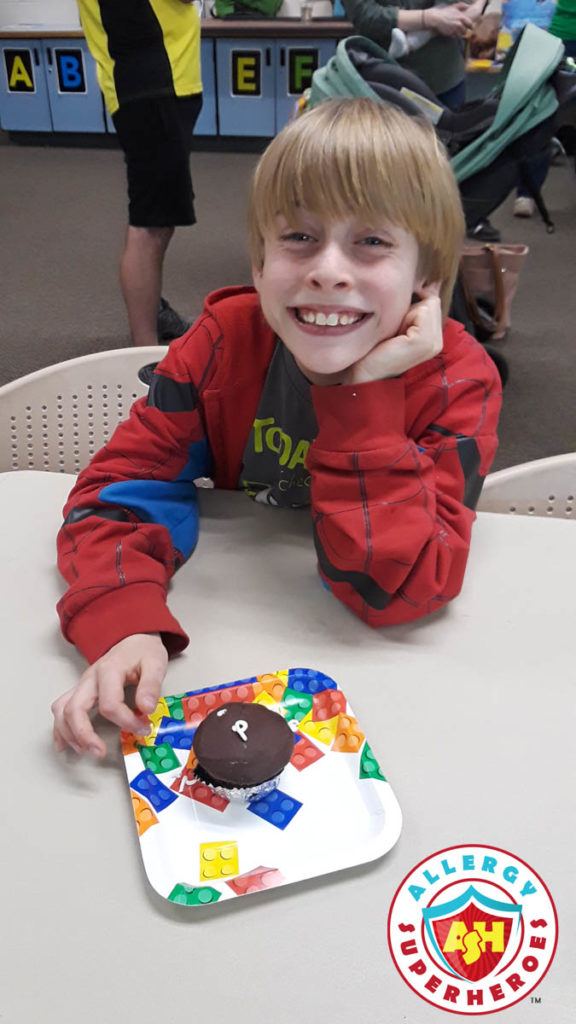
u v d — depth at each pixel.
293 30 5.01
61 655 0.76
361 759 0.65
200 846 0.59
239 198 4.64
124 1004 0.49
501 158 2.18
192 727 0.69
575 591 0.85
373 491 0.80
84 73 5.44
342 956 0.52
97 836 0.60
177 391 0.93
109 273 3.61
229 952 0.52
